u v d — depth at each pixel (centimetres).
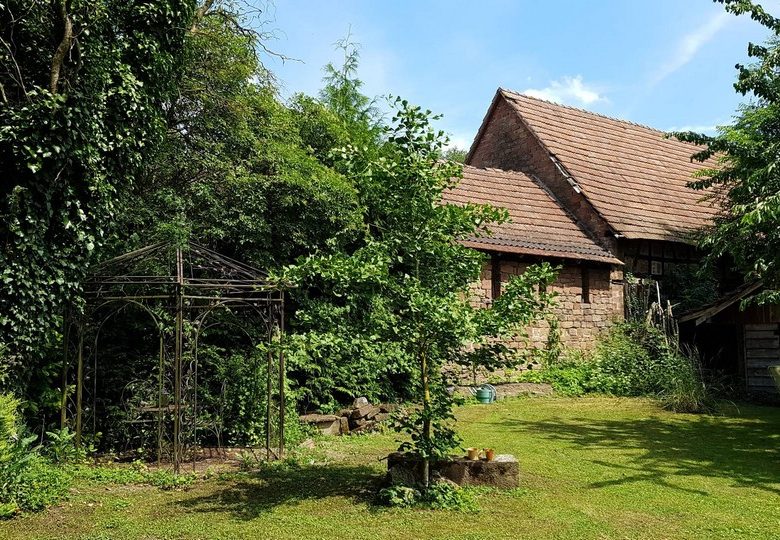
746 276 1231
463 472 682
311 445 925
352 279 613
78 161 817
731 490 689
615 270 1759
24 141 753
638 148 2258
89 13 819
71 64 810
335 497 652
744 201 1241
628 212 1848
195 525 563
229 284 859
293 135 1278
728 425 1107
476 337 601
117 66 863
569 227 1795
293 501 639
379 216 727
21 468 642
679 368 1377
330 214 1162
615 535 540
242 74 1224
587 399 1408
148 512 607
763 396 1498
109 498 654
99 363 935
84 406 900
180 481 717
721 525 569
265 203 1130
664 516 594
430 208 655
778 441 965
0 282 741
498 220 681
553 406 1304
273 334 962
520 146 2070
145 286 952
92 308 838
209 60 1195
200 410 946
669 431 1045
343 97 2041
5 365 732
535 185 1953
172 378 936
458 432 1019
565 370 1572
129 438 892
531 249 1572
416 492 632
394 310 648
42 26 809
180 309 802
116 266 852
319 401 1141
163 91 976
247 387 979
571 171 1906
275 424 966
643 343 1625
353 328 642
